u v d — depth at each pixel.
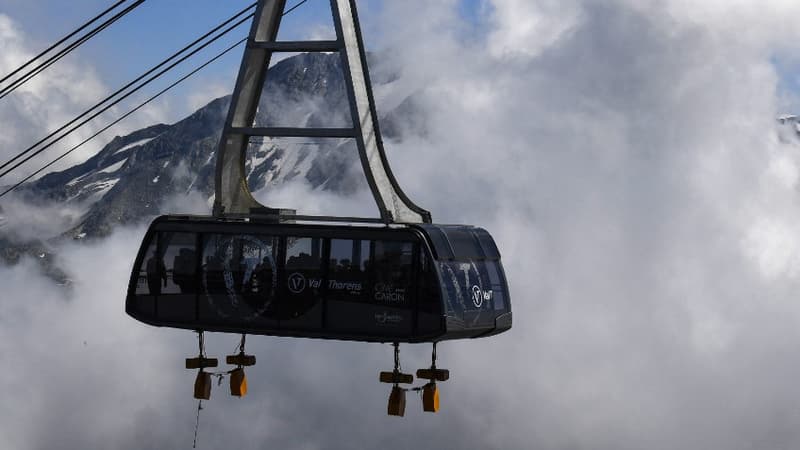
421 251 32.97
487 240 35.91
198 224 35.62
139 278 36.38
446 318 32.31
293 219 35.03
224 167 36.19
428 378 33.97
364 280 33.53
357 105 34.41
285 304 34.38
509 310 35.78
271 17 36.75
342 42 34.72
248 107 36.75
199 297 35.47
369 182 34.31
